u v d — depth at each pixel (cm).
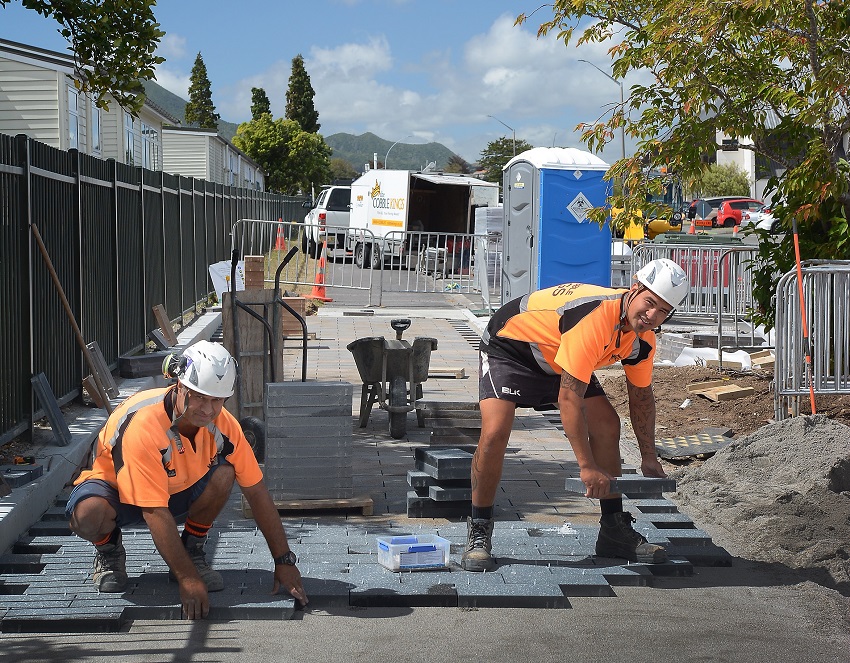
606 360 489
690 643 443
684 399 1002
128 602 469
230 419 474
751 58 981
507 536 589
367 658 421
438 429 835
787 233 1038
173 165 3838
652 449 539
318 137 8306
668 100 998
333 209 3412
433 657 424
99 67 858
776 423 755
